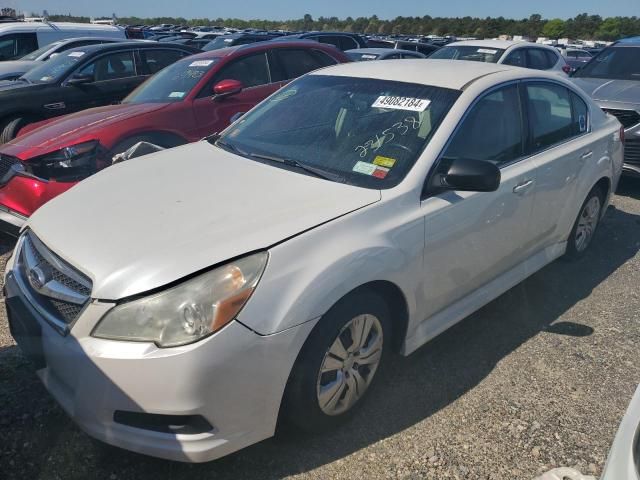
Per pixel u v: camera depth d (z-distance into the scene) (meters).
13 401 2.74
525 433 2.70
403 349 2.88
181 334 2.03
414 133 3.00
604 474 1.52
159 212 2.51
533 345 3.46
